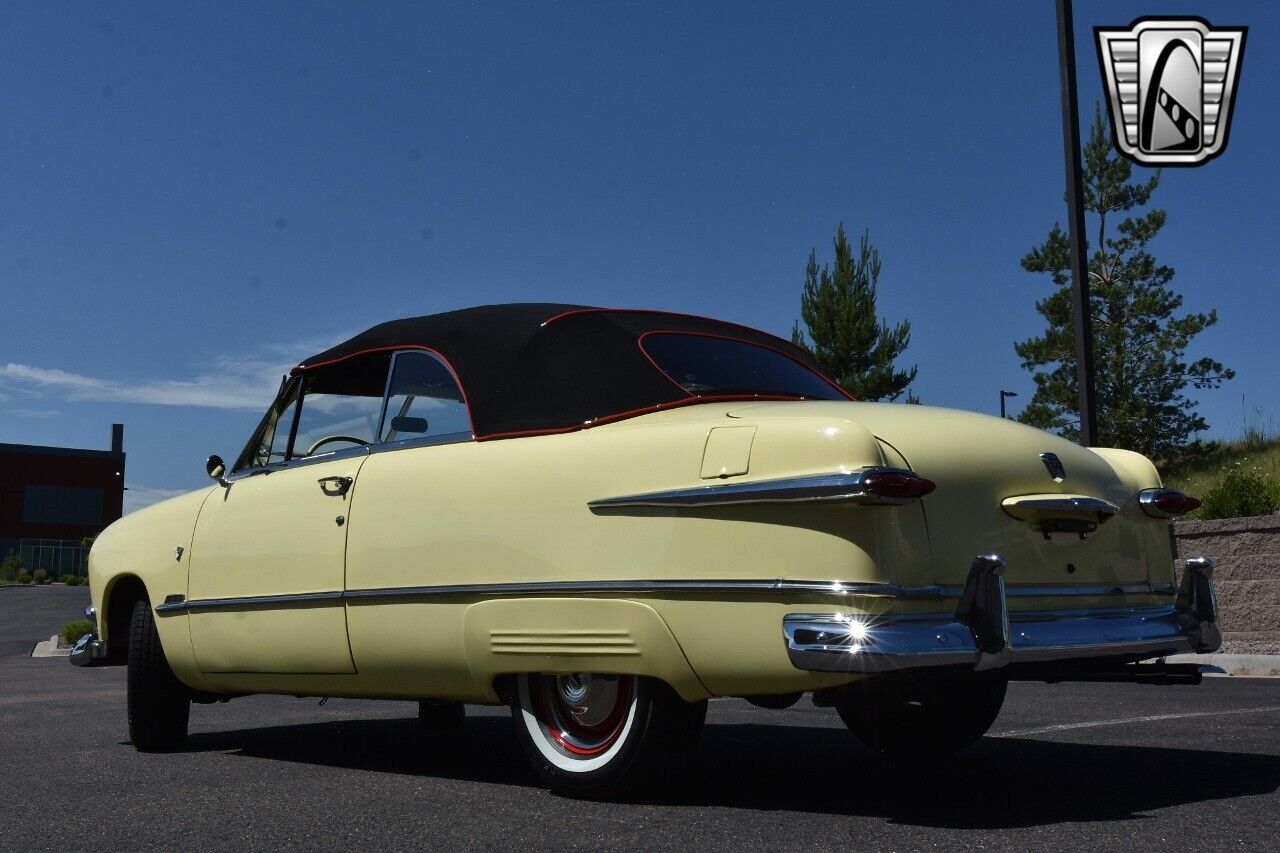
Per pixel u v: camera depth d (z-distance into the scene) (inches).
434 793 171.8
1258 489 469.4
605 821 147.5
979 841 131.8
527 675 167.9
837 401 175.9
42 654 764.6
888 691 168.4
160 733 229.0
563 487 160.4
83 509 2421.3
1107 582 166.1
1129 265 871.1
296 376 216.4
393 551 179.5
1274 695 301.9
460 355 184.9
